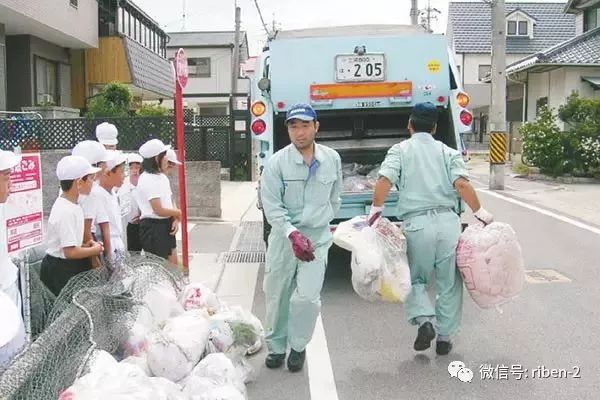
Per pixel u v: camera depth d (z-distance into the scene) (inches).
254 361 198.1
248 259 343.0
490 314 240.8
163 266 192.7
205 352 163.2
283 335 191.9
